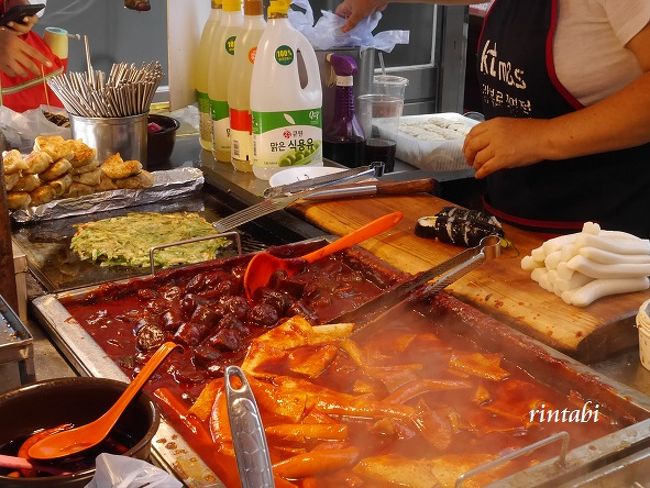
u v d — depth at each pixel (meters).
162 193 2.42
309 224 2.25
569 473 1.09
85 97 2.43
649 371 1.54
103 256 1.99
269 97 2.48
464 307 1.65
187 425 1.35
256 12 2.52
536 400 1.41
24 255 1.62
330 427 1.30
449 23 3.86
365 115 3.10
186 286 1.80
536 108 2.36
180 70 2.80
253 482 0.93
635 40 2.08
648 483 1.15
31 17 3.34
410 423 1.32
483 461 1.21
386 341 1.61
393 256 1.99
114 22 3.96
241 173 2.62
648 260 1.76
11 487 0.93
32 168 2.19
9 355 1.23
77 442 1.08
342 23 3.03
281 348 1.53
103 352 1.46
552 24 2.23
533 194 2.40
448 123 3.38
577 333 1.57
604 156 2.31
